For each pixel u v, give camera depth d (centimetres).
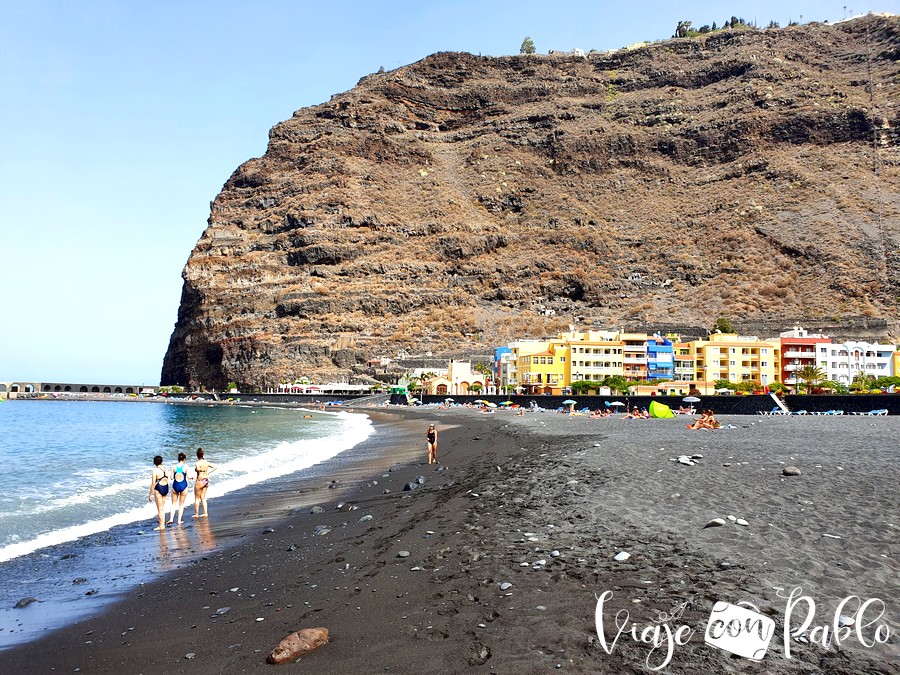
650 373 13138
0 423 9481
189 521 1978
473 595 996
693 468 2008
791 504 1409
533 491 1814
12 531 1850
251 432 6800
